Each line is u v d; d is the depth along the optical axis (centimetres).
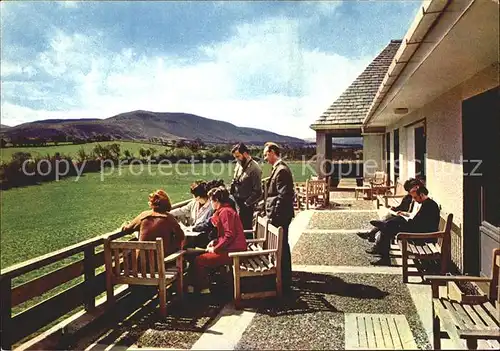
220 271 598
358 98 2025
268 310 485
